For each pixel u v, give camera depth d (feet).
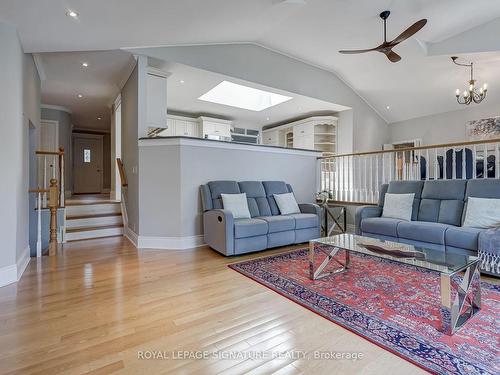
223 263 10.57
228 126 24.99
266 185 14.88
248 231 11.41
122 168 16.03
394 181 13.61
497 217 9.56
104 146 32.40
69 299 7.41
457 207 11.02
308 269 9.83
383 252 7.74
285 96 19.26
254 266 10.14
